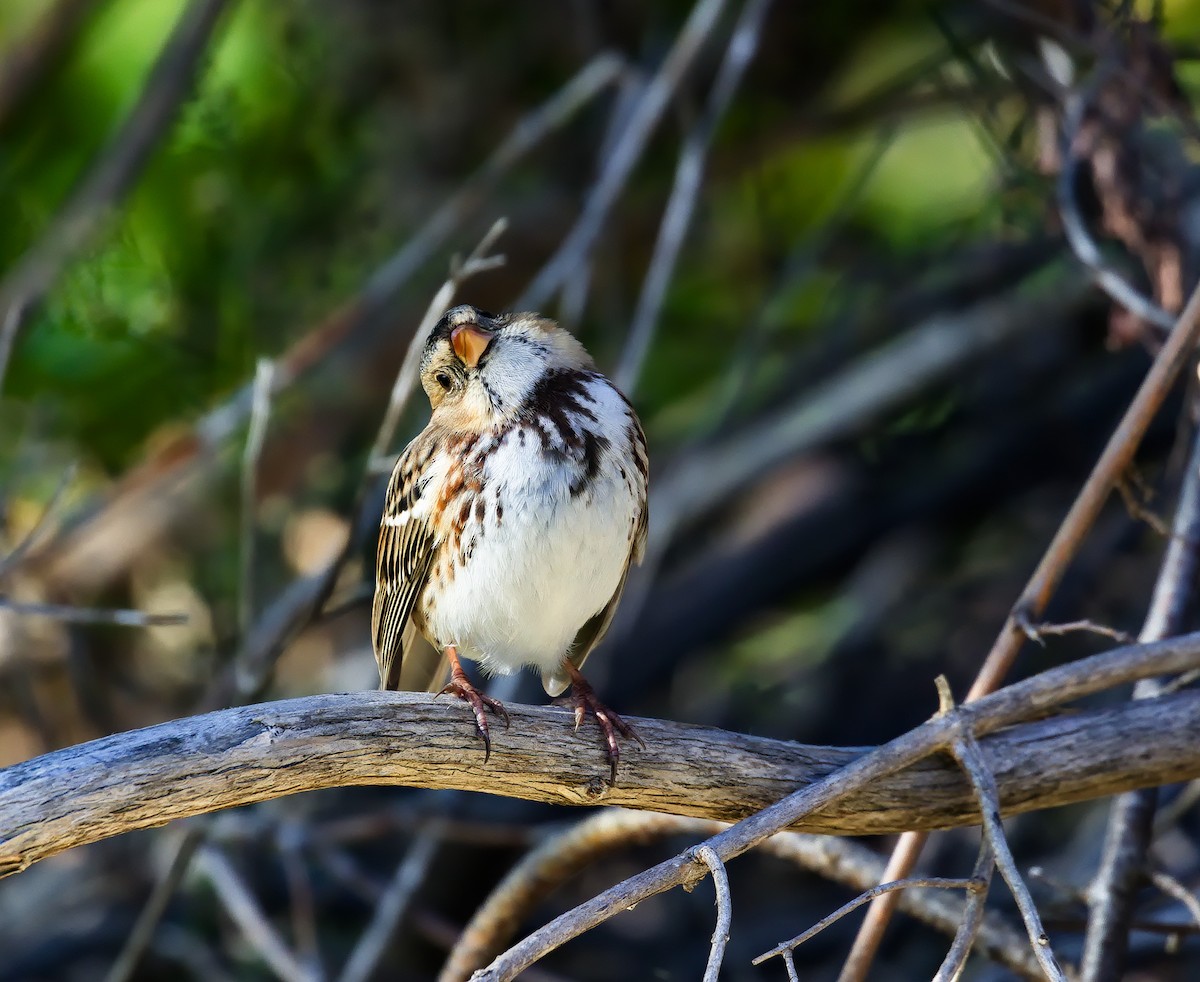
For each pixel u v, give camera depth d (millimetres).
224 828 9797
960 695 12297
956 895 7973
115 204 11375
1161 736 6547
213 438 11156
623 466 7555
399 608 8164
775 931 11352
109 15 13438
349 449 13195
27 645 12289
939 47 12789
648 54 12773
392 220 13172
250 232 12805
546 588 7543
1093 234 10180
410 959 11695
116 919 11633
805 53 13250
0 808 5508
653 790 6547
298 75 13062
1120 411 12805
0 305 11422
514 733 6418
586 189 12906
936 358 12688
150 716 12859
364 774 6160
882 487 13250
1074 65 9680
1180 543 7430
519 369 7574
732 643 13602
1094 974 6992
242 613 9078
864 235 13773
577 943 11656
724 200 13812
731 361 13523
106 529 12969
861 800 6535
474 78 13211
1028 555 12812
